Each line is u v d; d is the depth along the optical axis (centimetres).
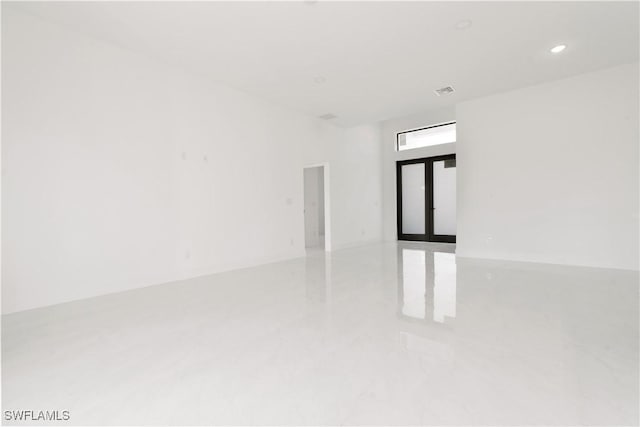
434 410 154
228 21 334
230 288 397
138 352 221
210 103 488
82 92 357
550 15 330
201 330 260
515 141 559
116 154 385
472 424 144
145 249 411
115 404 162
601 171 487
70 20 332
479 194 602
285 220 614
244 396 168
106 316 296
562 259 522
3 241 306
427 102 599
